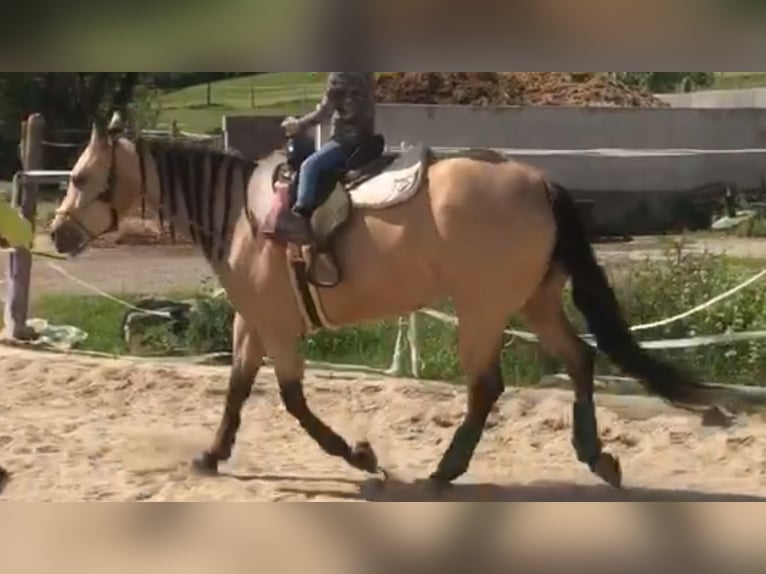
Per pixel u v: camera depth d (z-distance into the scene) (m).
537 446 6.79
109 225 6.05
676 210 17.52
